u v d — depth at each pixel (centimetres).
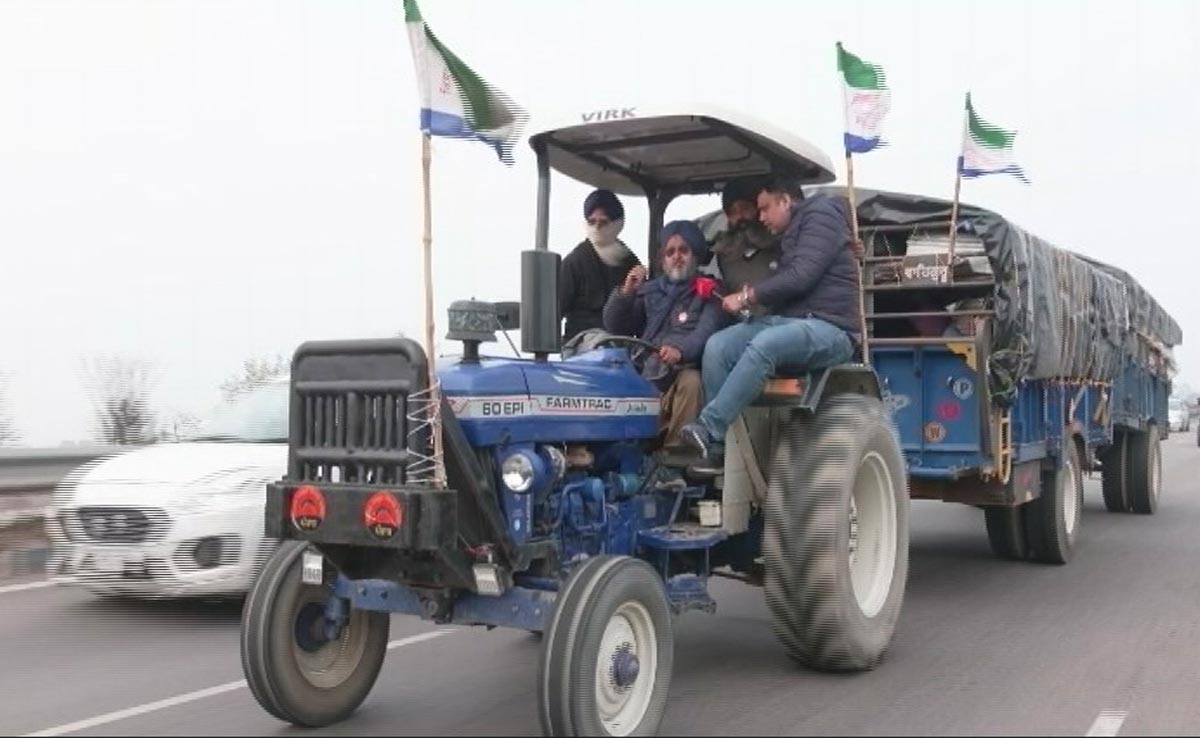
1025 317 863
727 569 761
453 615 500
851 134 677
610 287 720
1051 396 1012
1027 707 566
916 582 937
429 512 443
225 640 729
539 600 480
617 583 474
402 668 659
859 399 639
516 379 507
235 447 826
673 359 604
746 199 681
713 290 627
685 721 541
